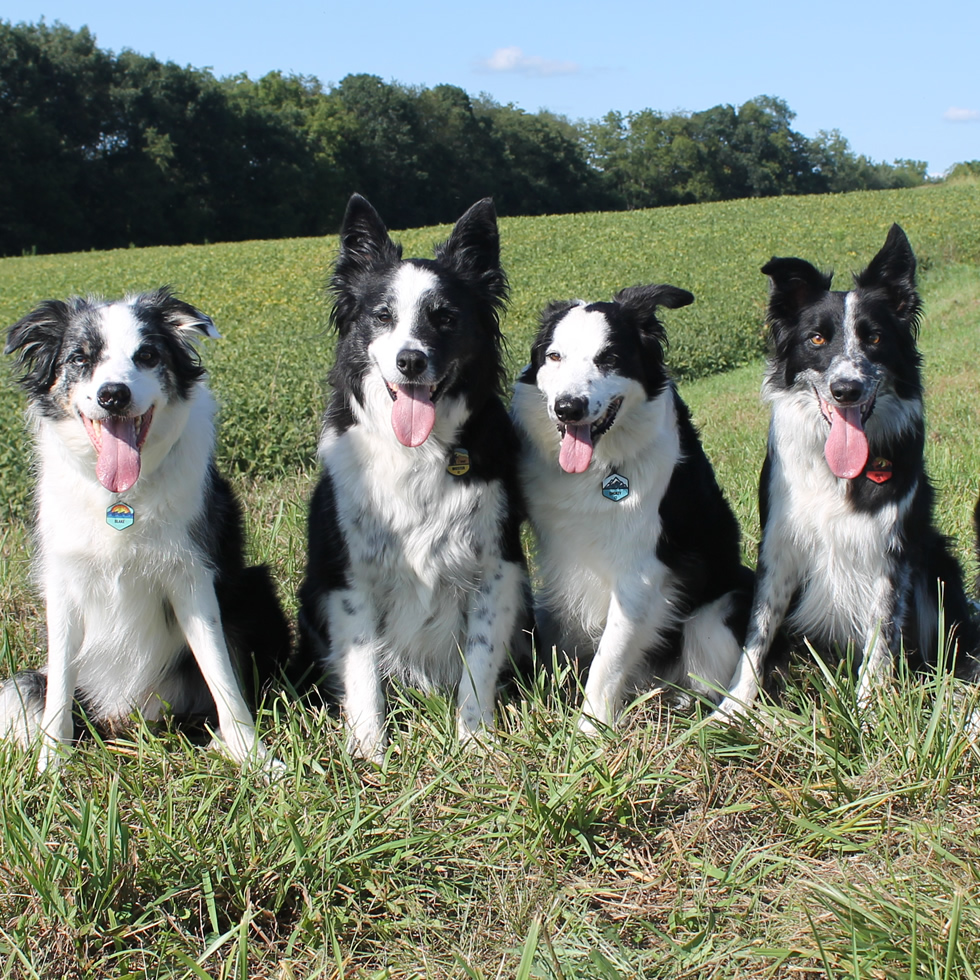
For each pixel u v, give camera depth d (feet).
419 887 9.39
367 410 12.58
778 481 13.57
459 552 12.84
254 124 224.74
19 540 19.17
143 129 205.57
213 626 12.16
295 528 19.12
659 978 8.35
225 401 31.96
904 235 13.14
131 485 10.89
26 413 12.44
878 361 12.60
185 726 13.11
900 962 7.98
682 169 332.19
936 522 17.67
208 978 8.01
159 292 12.54
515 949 8.62
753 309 59.77
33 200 186.29
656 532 13.11
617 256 94.89
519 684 13.37
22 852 9.13
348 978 8.39
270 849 9.53
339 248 13.73
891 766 10.71
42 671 12.77
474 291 13.20
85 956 8.57
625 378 12.49
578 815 10.05
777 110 355.15
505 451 13.25
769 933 8.64
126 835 9.28
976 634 14.47
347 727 12.68
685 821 10.44
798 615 13.87
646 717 13.25
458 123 271.69
